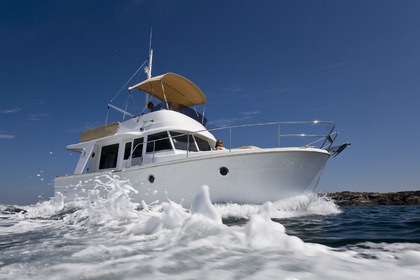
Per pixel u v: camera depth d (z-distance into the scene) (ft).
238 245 9.58
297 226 16.28
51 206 31.86
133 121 30.60
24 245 11.48
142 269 7.33
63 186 31.68
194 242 10.12
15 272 7.23
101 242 11.44
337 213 25.11
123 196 19.70
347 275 6.63
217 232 11.06
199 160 22.90
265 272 6.89
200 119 34.22
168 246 9.93
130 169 26.22
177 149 27.22
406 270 7.05
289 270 7.03
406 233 13.60
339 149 24.36
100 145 33.17
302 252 8.84
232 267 7.34
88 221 20.39
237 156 21.91
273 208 21.53
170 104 35.94
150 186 24.97
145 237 12.04
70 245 11.11
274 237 10.19
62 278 6.73
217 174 22.40
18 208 35.60
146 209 19.15
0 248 10.82
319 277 6.49
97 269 7.41
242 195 21.94
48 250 10.12
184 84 32.68
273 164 21.52
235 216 20.77
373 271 6.95
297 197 22.02
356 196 88.79
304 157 21.53
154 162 25.72
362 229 15.05
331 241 11.57
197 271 7.07
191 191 23.12
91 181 28.89
